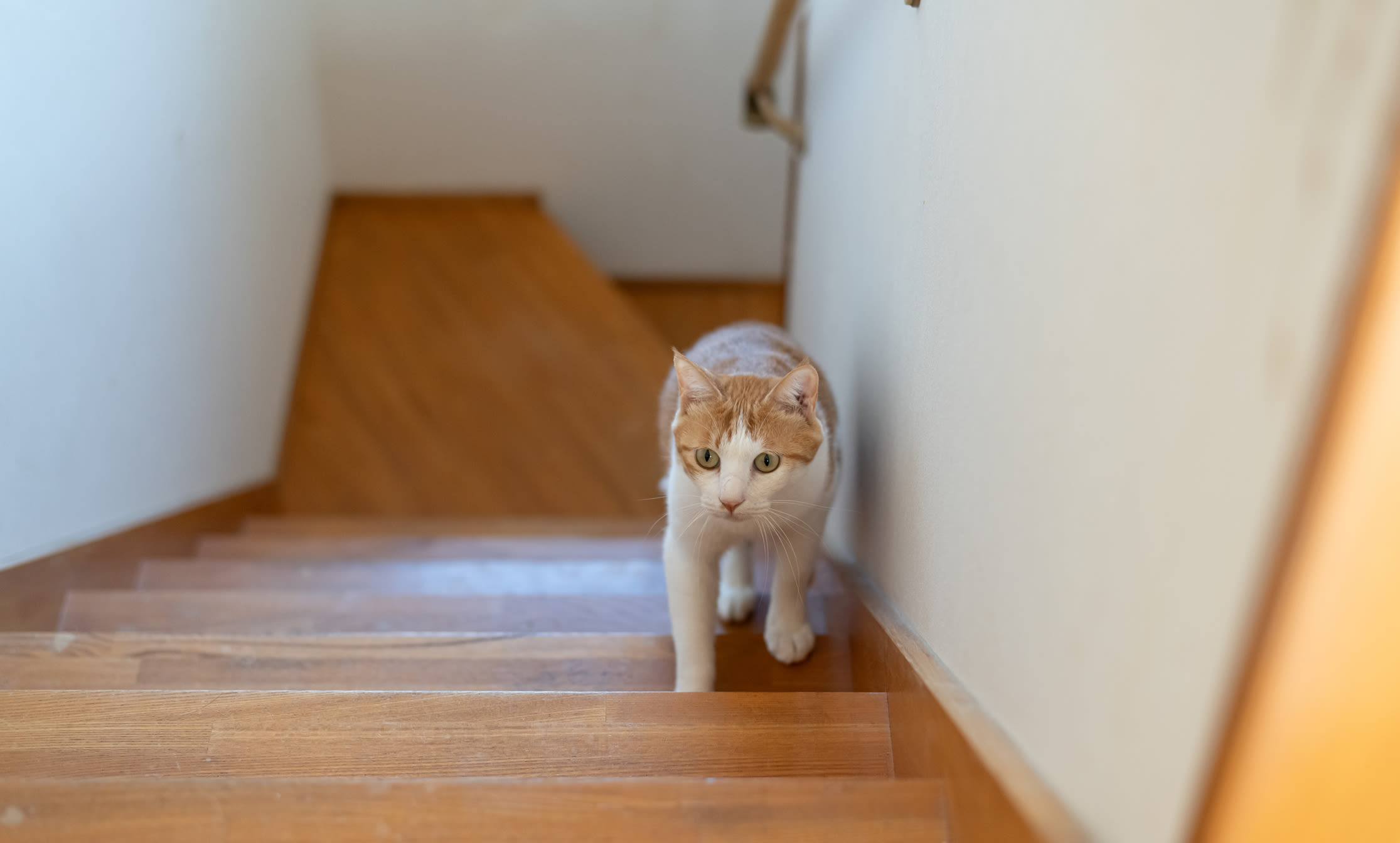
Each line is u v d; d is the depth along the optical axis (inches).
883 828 39.0
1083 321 31.2
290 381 139.6
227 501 111.6
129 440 86.5
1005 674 38.2
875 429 64.3
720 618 69.4
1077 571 31.6
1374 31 19.2
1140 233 27.5
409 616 73.7
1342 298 20.2
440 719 48.1
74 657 59.9
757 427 55.0
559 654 62.7
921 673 45.1
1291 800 25.5
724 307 172.7
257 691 49.3
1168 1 26.3
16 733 47.0
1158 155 26.6
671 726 48.9
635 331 152.3
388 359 147.3
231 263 111.8
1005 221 38.5
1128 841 28.4
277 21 129.3
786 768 48.8
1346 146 19.9
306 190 144.9
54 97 72.0
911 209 55.1
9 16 65.9
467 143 157.5
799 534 60.8
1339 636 23.4
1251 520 22.4
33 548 70.7
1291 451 21.2
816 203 100.6
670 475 61.1
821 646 64.5
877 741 49.6
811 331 100.6
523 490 138.7
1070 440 32.1
